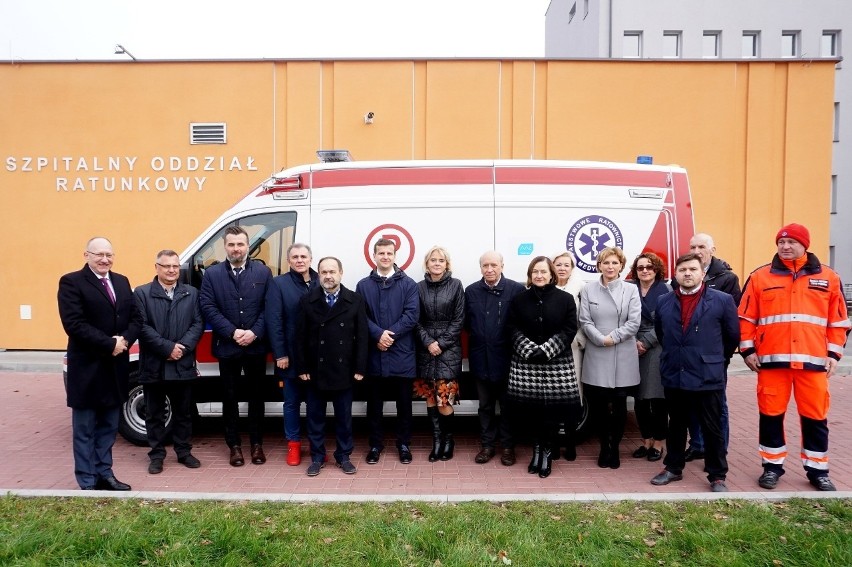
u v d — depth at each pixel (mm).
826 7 21438
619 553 3168
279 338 4707
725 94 9852
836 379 8383
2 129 9906
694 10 21234
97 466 4273
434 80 9836
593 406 4859
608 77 9844
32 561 3031
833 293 4152
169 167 9938
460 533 3357
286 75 9852
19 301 10031
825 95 9828
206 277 4758
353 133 9906
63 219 9984
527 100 9852
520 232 5297
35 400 7188
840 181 22234
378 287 4805
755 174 9914
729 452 5242
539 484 4465
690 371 4172
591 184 5383
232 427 4914
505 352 4812
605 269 4590
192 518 3539
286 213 5395
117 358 4207
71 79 9836
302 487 4406
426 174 5375
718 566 3023
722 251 9977
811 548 3162
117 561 3088
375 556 3121
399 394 4938
